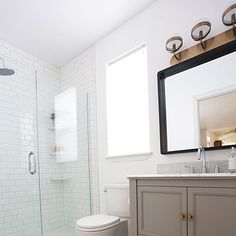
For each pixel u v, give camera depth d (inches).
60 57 136.3
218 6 71.7
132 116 104.0
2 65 112.2
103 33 114.3
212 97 70.6
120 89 110.6
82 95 125.7
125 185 87.2
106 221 76.8
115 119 110.8
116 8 95.9
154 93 89.3
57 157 130.1
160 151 83.7
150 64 92.1
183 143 76.7
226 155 65.9
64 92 134.6
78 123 125.0
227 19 65.9
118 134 108.6
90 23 105.5
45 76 137.1
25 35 112.3
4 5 90.9
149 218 60.9
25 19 100.1
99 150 114.2
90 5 93.2
